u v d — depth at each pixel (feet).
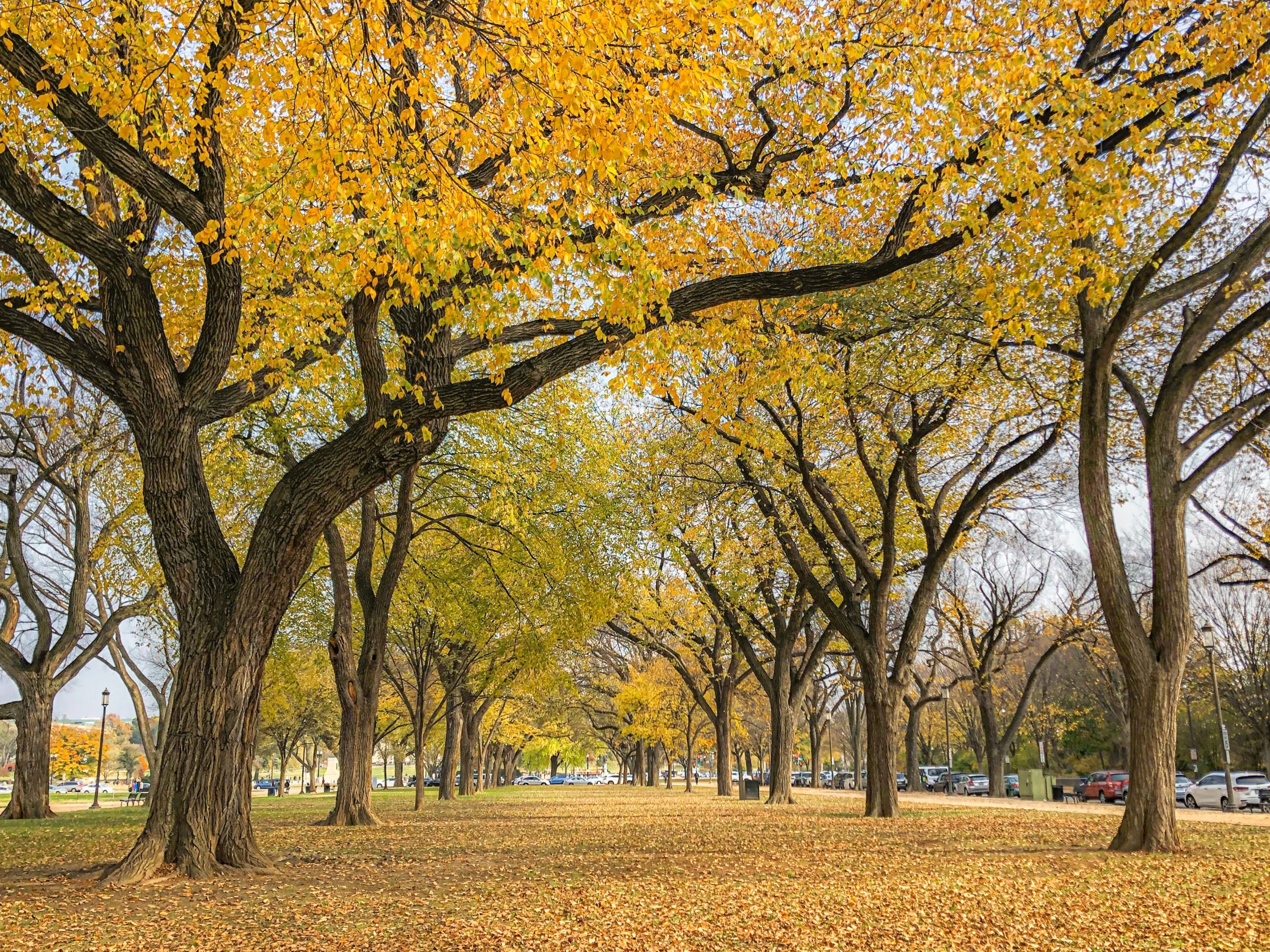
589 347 33.45
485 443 68.23
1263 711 128.67
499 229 28.86
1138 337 53.83
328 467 33.99
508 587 80.94
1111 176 29.99
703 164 42.09
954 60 31.78
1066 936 24.08
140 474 73.05
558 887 31.76
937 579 69.26
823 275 32.76
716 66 24.39
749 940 23.40
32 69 25.57
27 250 33.73
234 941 23.24
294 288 37.91
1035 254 34.45
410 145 24.31
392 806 94.12
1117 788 116.57
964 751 247.91
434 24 27.63
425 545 86.48
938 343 52.34
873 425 65.00
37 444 77.87
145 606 80.48
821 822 63.52
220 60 27.20
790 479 68.69
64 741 244.22
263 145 38.40
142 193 30.58
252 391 39.29
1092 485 43.62
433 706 142.82
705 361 58.34
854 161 38.22
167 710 98.12
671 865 38.24
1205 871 34.76
